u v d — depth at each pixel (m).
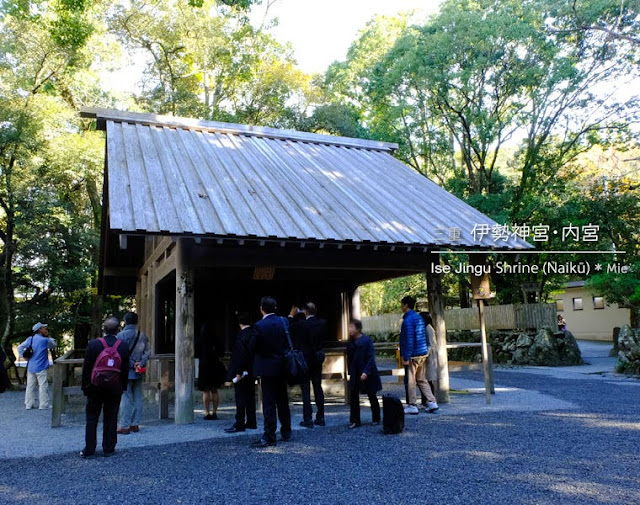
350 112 25.88
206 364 8.29
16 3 14.63
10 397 12.86
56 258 17.27
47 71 17.83
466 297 23.33
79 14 14.83
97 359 5.82
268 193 9.25
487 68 19.22
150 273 12.13
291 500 4.10
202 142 11.19
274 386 6.21
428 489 4.26
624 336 14.06
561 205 18.70
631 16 17.92
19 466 5.48
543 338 17.92
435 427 6.92
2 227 18.47
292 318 8.06
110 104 19.23
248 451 5.82
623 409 7.98
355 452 5.61
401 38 21.05
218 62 25.23
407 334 8.09
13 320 15.98
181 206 7.89
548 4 18.72
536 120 20.25
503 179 21.52
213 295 11.84
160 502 4.14
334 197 9.84
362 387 7.14
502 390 10.84
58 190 18.47
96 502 4.20
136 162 9.24
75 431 7.61
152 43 25.41
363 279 12.77
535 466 4.86
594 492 4.09
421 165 23.92
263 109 25.95
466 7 20.11
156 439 6.67
